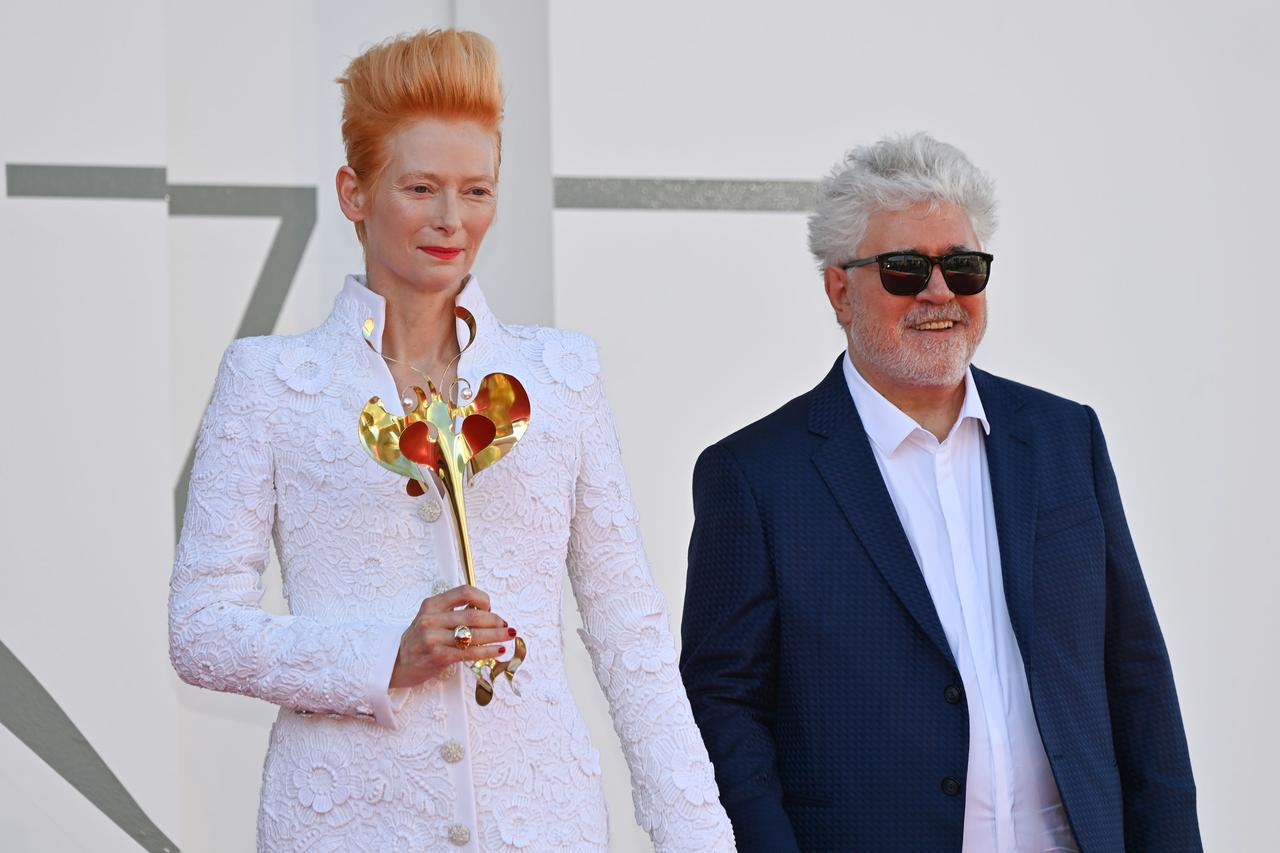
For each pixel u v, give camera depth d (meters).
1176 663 16.66
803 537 10.72
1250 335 16.86
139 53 14.88
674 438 16.02
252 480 8.45
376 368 8.62
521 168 16.20
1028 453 10.98
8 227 14.61
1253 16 16.88
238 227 16.23
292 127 16.39
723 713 10.54
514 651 8.21
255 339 8.77
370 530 8.39
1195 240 16.81
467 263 8.64
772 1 16.16
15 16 14.66
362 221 8.75
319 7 16.47
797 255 16.28
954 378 10.78
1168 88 16.80
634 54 15.90
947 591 10.66
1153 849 11.03
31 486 14.57
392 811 8.20
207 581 8.36
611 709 8.96
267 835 8.34
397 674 8.03
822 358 16.34
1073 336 16.69
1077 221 16.70
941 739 10.29
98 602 14.67
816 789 10.44
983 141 16.56
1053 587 10.61
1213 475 16.78
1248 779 16.73
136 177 14.87
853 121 16.34
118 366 14.77
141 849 14.70
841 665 10.48
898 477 10.95
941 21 16.48
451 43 8.47
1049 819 10.45
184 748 15.46
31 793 14.50
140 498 14.78
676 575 15.99
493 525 8.52
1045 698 10.37
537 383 8.87
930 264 10.70
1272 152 16.91
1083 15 16.72
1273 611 16.75
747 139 16.14
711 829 8.66
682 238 16.02
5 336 14.57
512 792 8.34
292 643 8.13
